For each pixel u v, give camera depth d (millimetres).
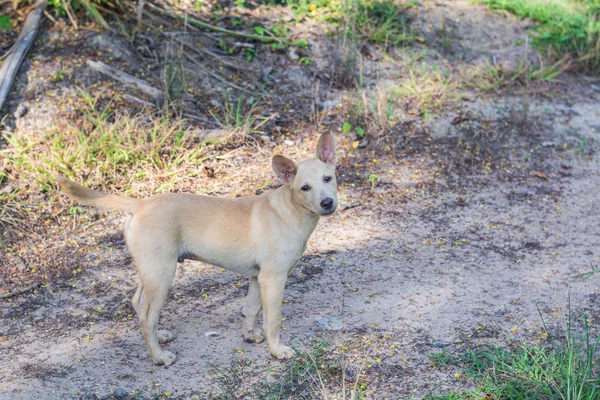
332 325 5426
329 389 4660
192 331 5359
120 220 6848
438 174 8078
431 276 6188
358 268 6297
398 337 5266
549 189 7996
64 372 4852
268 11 10133
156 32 9250
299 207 4750
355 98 9031
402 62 9938
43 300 5789
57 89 8148
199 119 8297
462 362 4930
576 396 4426
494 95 9625
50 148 7398
